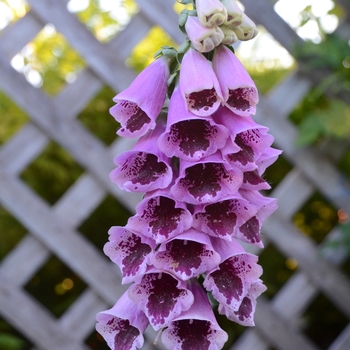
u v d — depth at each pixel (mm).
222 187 373
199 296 393
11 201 805
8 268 823
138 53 1075
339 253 914
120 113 393
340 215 1005
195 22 375
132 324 395
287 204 900
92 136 830
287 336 897
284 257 1043
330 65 886
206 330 385
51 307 999
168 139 375
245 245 869
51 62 1022
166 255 376
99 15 1075
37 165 960
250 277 384
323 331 1060
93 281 834
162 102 394
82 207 833
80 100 832
